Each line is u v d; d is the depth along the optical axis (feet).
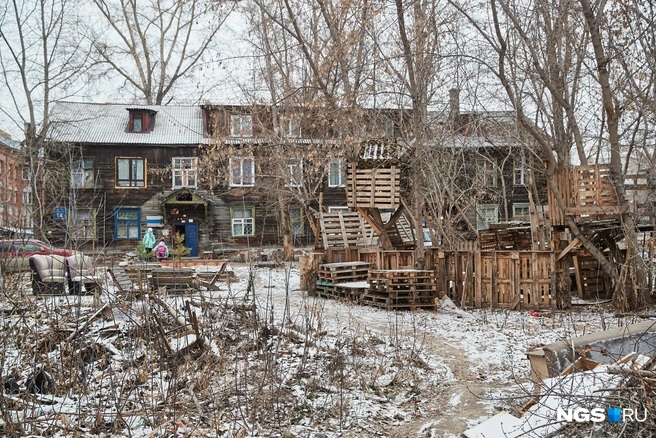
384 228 56.90
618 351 21.91
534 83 55.36
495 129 68.49
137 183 114.52
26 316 32.53
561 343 21.58
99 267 58.70
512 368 27.12
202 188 116.78
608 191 47.67
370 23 58.08
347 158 57.21
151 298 33.63
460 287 51.90
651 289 48.39
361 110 56.54
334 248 60.39
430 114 65.82
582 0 45.34
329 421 21.65
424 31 53.62
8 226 33.17
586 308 49.70
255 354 29.12
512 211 117.29
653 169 47.70
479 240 63.93
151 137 115.34
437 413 22.90
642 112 46.24
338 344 29.48
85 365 26.73
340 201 117.39
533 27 49.90
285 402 23.04
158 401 21.74
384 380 26.45
